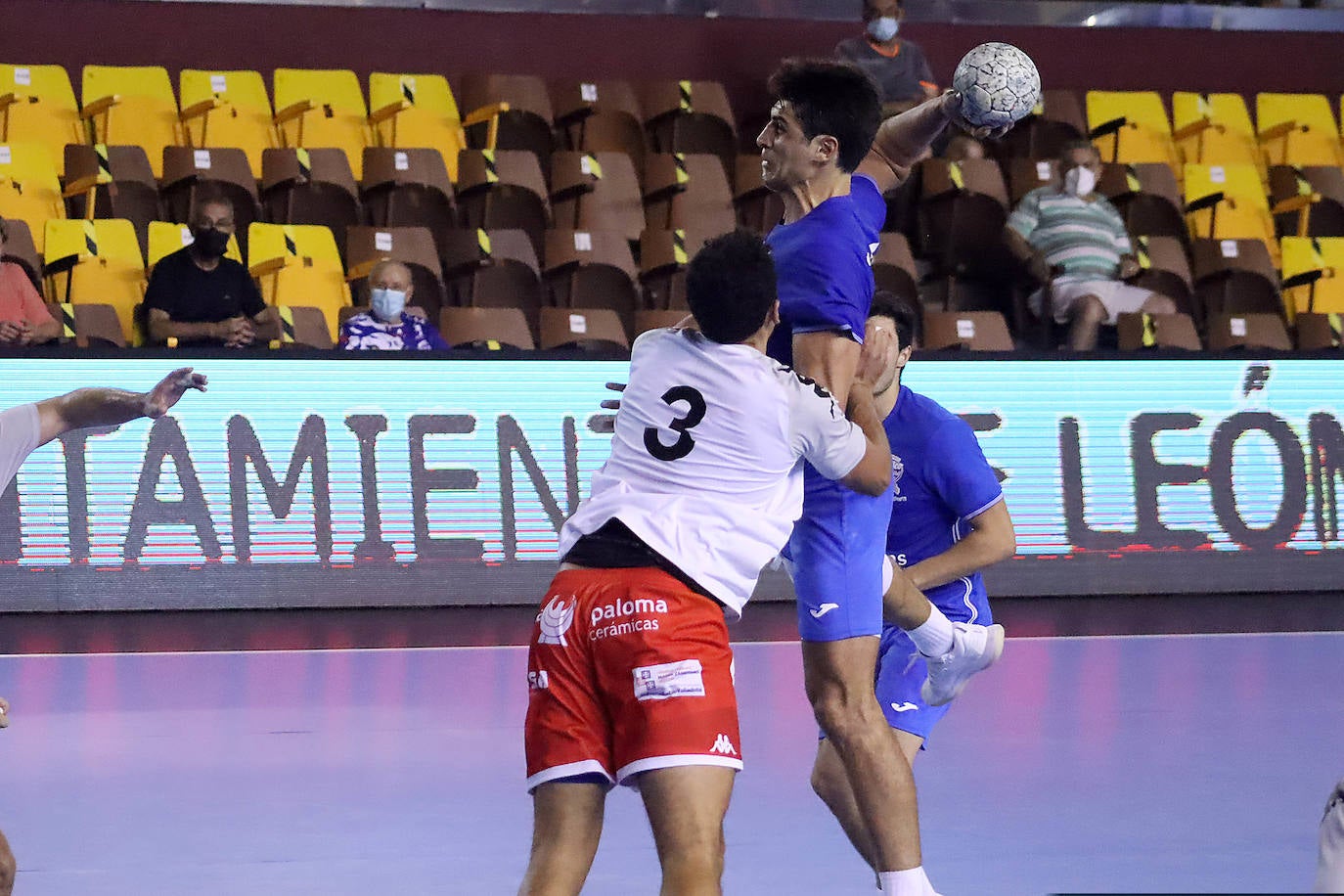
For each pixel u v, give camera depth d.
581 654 10.90
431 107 41.66
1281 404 34.88
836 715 12.63
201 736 20.55
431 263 36.72
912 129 14.37
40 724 21.28
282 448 31.06
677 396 11.37
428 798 17.38
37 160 36.53
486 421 31.86
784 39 45.97
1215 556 34.31
